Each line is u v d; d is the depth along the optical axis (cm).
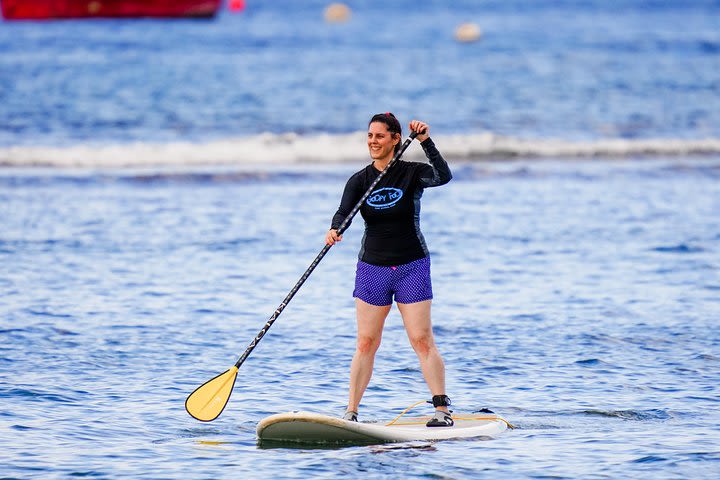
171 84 13562
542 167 7988
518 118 10844
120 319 3691
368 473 2205
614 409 2695
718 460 2281
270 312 3834
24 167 7838
